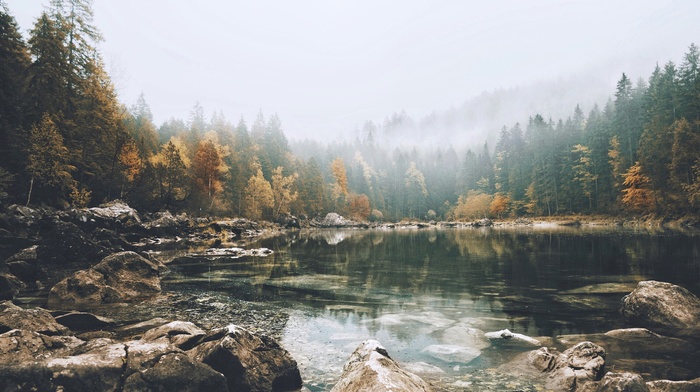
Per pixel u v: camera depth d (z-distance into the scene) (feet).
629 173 197.98
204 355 19.08
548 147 320.91
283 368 20.29
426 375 20.76
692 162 159.84
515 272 58.65
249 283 51.06
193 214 199.31
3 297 41.04
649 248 82.33
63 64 120.88
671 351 23.61
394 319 32.81
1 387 14.47
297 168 370.73
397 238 156.76
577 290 44.19
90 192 118.52
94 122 133.08
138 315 33.99
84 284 41.01
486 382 19.75
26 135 103.40
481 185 396.16
